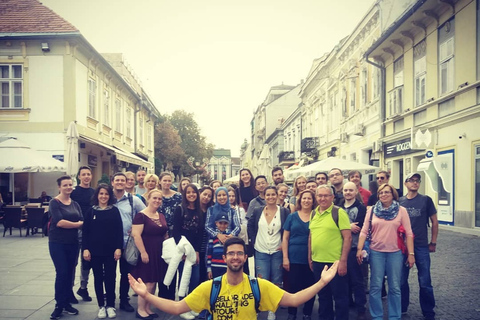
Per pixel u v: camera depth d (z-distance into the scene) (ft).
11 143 51.49
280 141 161.17
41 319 18.85
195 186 21.18
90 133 69.10
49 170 50.31
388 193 18.12
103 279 19.89
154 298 11.27
